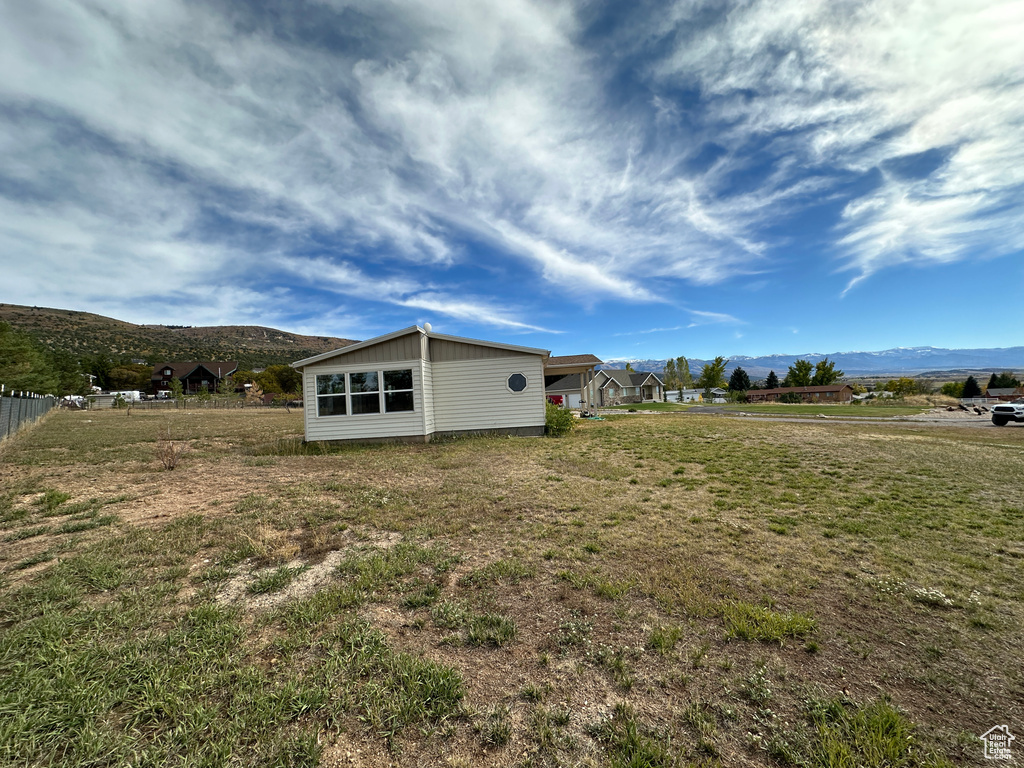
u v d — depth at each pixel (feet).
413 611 9.93
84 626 9.04
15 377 89.66
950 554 12.96
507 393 42.96
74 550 13.48
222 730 6.29
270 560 12.80
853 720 6.48
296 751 5.94
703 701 7.01
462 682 7.45
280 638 8.69
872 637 8.79
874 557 12.77
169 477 25.30
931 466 26.13
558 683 7.46
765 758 5.93
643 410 107.24
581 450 33.45
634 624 9.30
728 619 9.40
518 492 20.57
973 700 6.98
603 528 15.53
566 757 5.95
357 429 39.99
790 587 10.90
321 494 20.62
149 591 10.70
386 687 7.27
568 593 10.70
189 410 124.67
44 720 6.33
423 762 5.90
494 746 6.17
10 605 9.95
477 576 11.63
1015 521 16.01
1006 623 9.25
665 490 20.97
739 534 14.83
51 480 24.50
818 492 20.40
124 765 5.67
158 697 6.89
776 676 7.61
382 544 14.15
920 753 5.92
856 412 89.25
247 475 25.76
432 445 37.99
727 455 30.40
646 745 6.07
